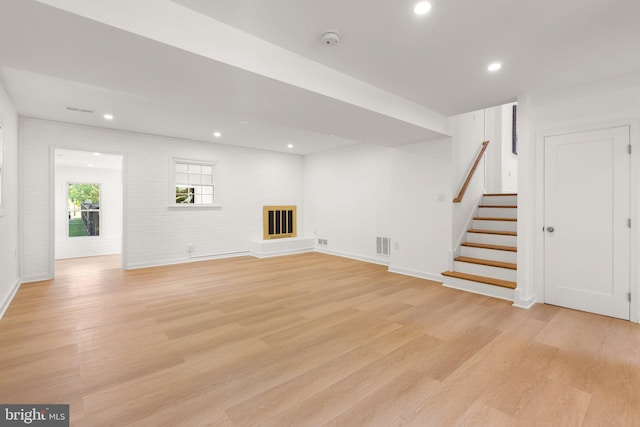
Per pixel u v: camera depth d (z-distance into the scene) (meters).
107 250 7.53
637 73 2.80
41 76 2.89
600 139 3.02
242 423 1.53
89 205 7.79
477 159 4.73
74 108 3.86
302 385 1.86
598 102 3.02
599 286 3.06
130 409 1.63
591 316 3.02
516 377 1.95
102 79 2.38
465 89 3.21
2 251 3.12
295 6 1.89
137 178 5.22
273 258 6.29
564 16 1.96
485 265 3.96
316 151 7.03
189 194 5.96
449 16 1.97
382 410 1.63
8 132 3.41
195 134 5.35
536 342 2.45
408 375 1.98
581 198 3.15
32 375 1.95
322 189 7.03
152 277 4.62
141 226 5.28
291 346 2.38
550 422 1.54
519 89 3.20
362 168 6.11
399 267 4.96
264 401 1.71
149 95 2.73
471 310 3.20
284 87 2.52
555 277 3.33
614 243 2.96
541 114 3.37
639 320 2.84
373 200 5.90
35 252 4.34
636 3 1.82
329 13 1.96
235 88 2.55
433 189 4.48
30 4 1.47
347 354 2.26
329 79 2.74
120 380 1.91
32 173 4.30
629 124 2.86
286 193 7.21
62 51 1.94
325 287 4.09
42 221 4.39
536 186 3.42
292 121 3.53
